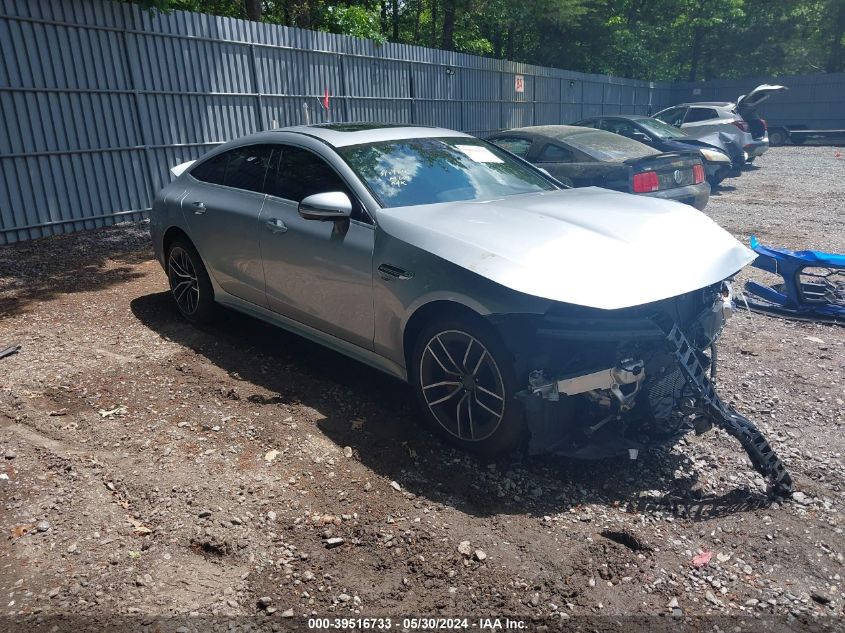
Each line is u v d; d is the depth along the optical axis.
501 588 2.60
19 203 8.75
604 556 2.79
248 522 2.96
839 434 3.84
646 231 3.58
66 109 9.14
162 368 4.61
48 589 2.54
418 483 3.29
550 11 27.92
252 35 11.70
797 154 24.11
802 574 2.70
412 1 30.80
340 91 13.95
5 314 5.81
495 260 3.20
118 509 3.04
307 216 3.81
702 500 3.21
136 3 9.71
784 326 5.73
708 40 39.69
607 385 3.13
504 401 3.25
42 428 3.74
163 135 10.49
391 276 3.62
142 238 9.13
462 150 4.73
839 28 38.06
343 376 4.54
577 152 8.38
